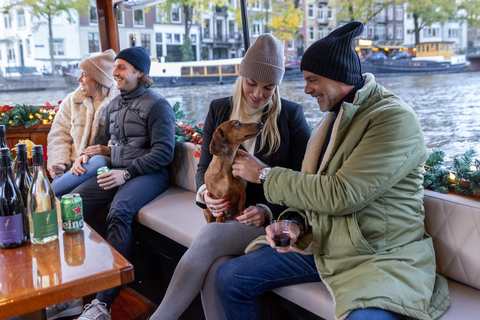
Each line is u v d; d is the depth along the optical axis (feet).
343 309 4.47
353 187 4.78
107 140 9.84
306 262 5.36
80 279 4.33
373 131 4.90
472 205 5.29
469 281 5.22
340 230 5.09
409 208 5.11
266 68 6.09
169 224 7.39
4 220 4.97
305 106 9.71
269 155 6.45
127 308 7.94
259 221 6.04
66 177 9.00
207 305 5.68
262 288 5.35
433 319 4.55
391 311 4.49
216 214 6.22
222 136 5.72
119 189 8.46
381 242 4.99
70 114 10.52
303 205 5.13
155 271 8.09
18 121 11.35
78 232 5.59
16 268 4.57
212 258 5.70
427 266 4.98
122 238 7.80
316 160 5.71
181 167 9.46
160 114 8.81
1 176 5.01
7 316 4.00
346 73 5.18
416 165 4.98
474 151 6.13
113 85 10.43
